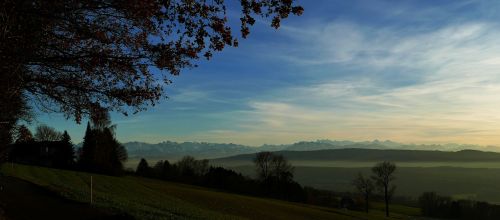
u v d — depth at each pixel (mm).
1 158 19281
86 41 9438
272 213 57406
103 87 10320
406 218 92688
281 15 8289
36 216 19578
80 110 10656
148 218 22297
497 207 103500
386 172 95062
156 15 8617
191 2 8469
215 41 8781
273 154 107750
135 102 10312
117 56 9578
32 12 7945
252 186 106500
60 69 9844
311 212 66625
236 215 48375
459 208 104188
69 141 100812
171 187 75875
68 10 8484
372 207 116438
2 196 26562
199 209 44188
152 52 9359
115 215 21250
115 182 68812
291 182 107688
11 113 11320
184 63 9602
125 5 8500
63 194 29250
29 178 51156
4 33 7430
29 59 8711
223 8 8641
